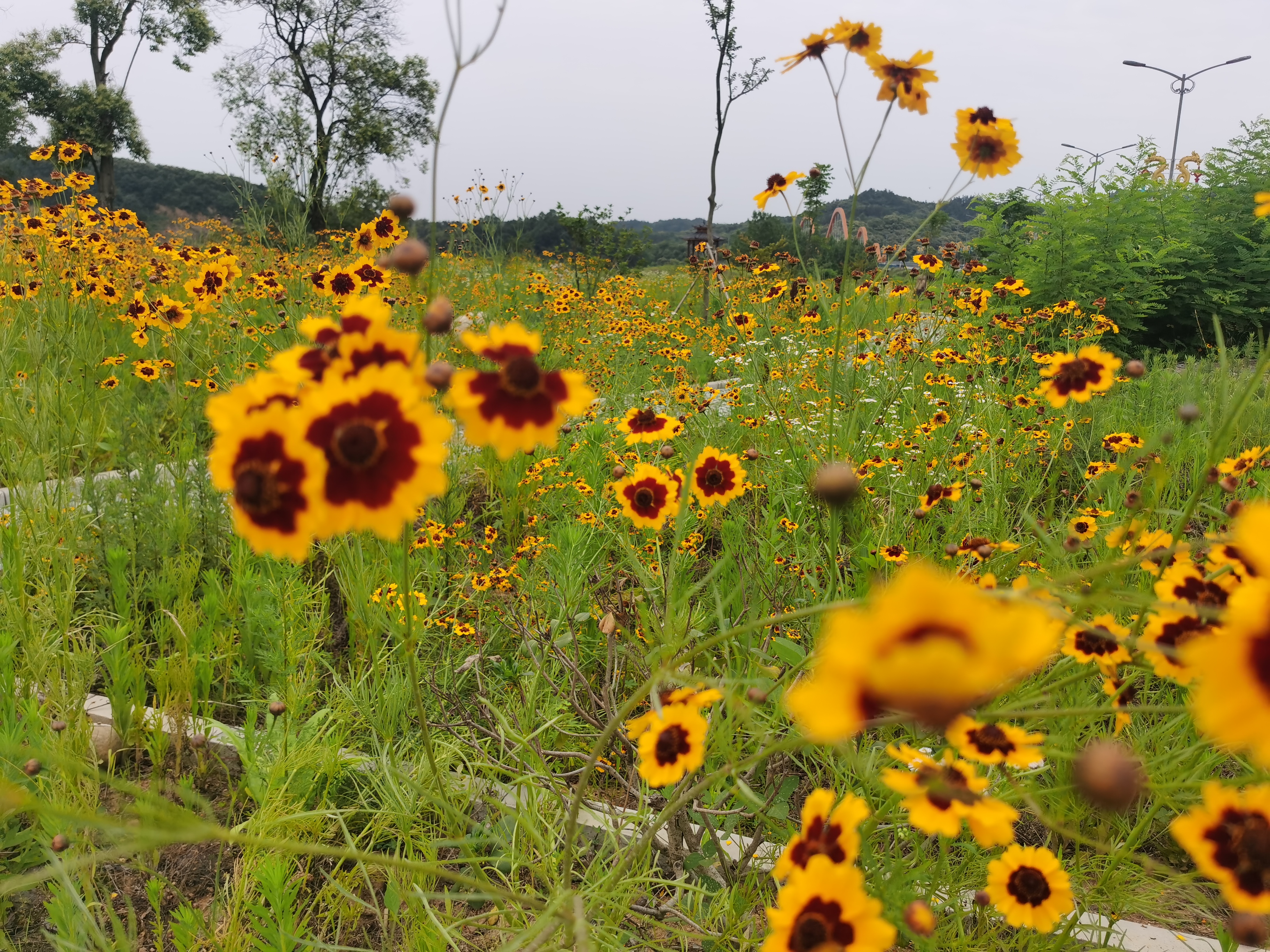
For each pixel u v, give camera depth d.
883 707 0.66
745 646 2.22
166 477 3.92
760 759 1.26
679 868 2.12
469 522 4.24
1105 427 5.22
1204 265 10.57
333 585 3.43
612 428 4.89
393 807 2.23
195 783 2.50
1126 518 2.69
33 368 4.74
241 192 7.15
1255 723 0.56
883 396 4.60
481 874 1.92
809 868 1.14
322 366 1.26
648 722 1.54
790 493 3.71
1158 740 2.16
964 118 2.12
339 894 2.13
